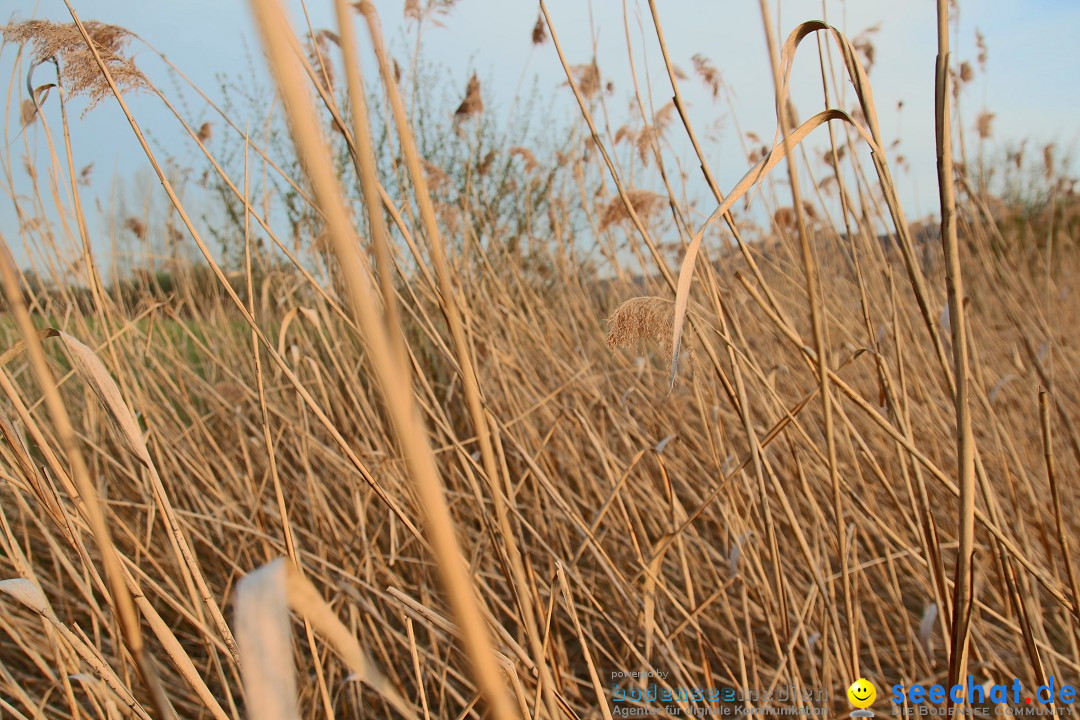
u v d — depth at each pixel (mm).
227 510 2209
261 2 249
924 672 1994
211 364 3197
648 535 2338
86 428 2332
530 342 3027
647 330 1209
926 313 1011
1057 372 2912
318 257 2367
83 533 2189
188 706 1924
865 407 1157
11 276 616
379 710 2006
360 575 2094
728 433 2490
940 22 873
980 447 2217
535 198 4301
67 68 1299
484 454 712
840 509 1163
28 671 2102
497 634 1396
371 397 2418
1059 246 4805
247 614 440
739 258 2898
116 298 2752
